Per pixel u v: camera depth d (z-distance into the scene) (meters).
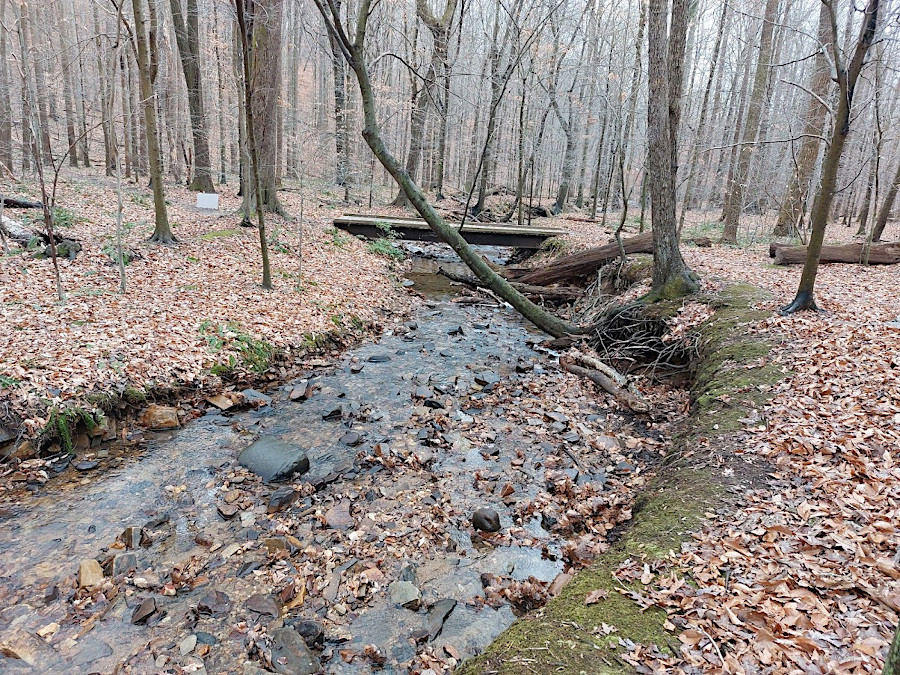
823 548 3.24
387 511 4.80
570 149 26.22
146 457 5.39
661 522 3.90
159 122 19.81
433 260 17.28
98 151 25.69
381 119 25.70
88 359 5.93
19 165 17.92
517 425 6.63
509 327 11.02
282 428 6.22
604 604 3.05
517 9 15.88
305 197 21.48
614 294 11.30
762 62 14.91
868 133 15.79
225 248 11.20
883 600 2.74
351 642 3.40
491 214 23.06
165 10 18.59
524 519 4.78
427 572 4.09
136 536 4.23
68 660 3.16
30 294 7.21
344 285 11.34
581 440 6.25
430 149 28.38
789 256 11.23
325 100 22.91
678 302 8.84
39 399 5.20
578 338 9.73
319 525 4.57
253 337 7.64
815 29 15.77
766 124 18.92
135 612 3.54
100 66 16.27
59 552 4.05
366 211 20.77
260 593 3.78
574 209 28.48
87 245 9.59
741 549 3.36
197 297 8.43
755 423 5.04
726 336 7.21
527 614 3.38
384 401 7.09
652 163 8.86
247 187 13.31
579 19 19.89
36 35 17.50
